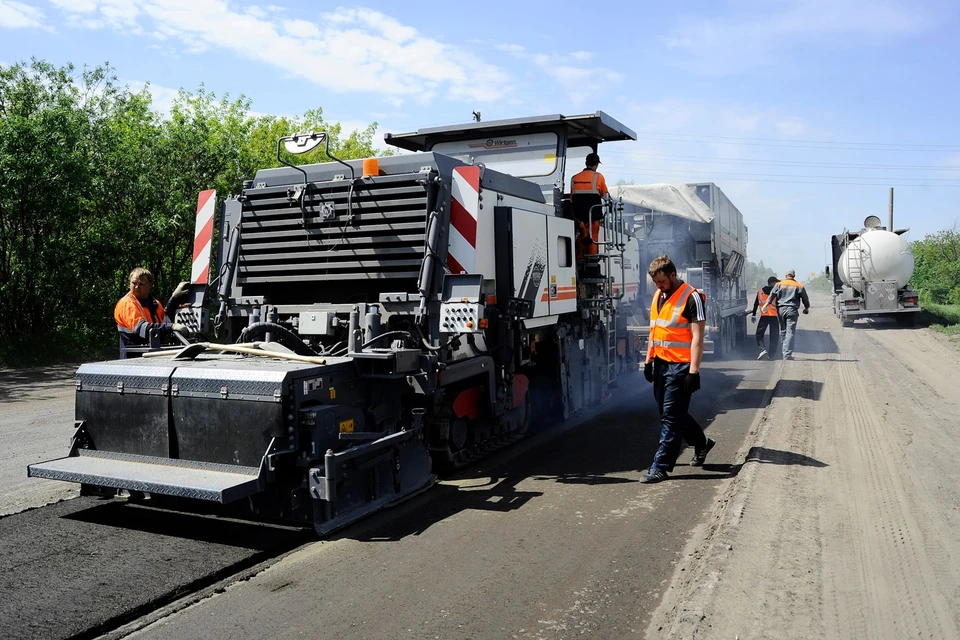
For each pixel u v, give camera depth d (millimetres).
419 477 5688
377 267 5969
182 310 6648
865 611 3418
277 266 6359
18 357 13961
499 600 3717
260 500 4832
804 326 24906
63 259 14766
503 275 6480
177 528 4816
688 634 3186
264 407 4609
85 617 3465
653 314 6258
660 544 4512
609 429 8188
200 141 16016
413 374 5445
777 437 7043
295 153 6227
